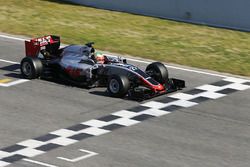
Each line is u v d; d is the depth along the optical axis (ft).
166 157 175.32
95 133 188.96
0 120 197.98
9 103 209.46
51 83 224.12
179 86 217.56
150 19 293.23
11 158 175.52
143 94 206.90
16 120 197.98
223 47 261.65
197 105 207.51
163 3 293.64
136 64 243.19
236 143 183.62
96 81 218.59
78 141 184.24
